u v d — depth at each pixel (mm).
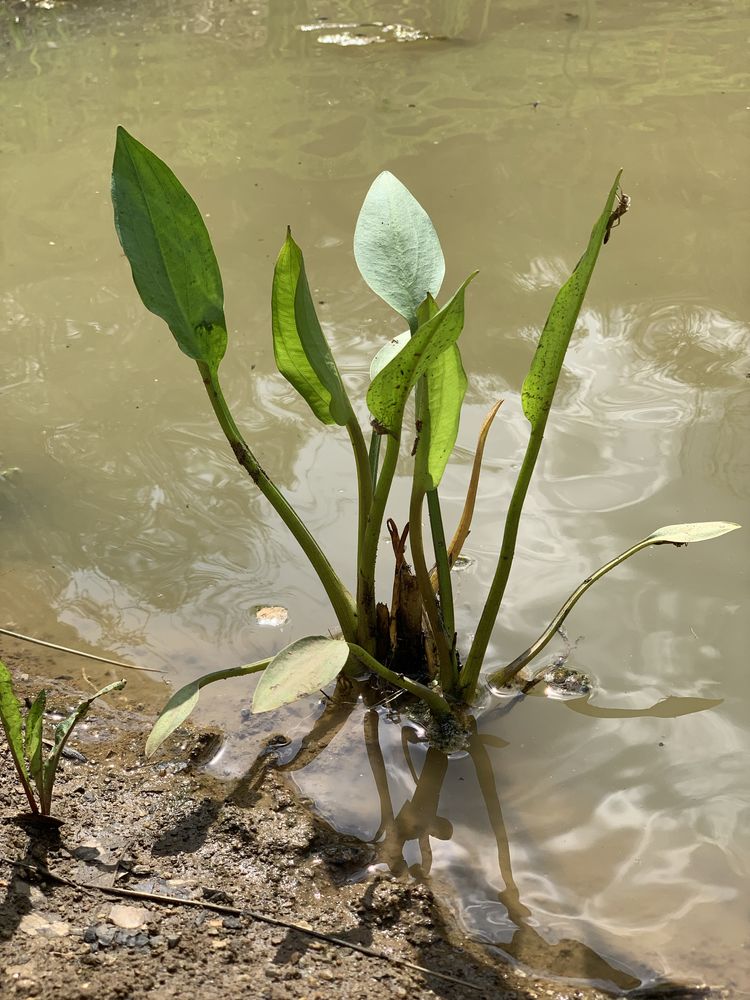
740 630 1163
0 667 980
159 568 1242
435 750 1096
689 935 982
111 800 1053
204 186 1849
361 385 1413
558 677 1136
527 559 1221
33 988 907
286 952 956
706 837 1034
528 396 1038
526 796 1062
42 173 1952
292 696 967
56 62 2523
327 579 1120
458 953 969
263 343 1503
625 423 1351
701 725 1103
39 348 1511
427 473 1085
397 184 1094
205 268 1032
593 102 2170
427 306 1072
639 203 1732
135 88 2338
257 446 1360
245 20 2787
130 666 1160
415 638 1142
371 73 2385
